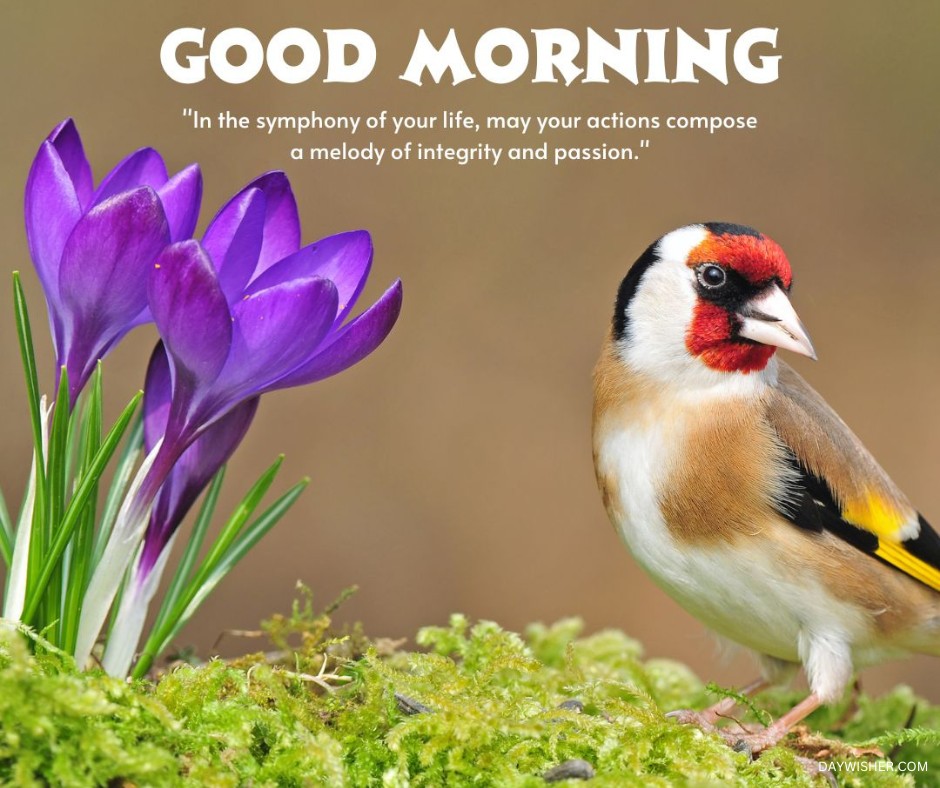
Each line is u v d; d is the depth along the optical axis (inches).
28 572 87.6
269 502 289.4
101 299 86.4
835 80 398.3
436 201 356.5
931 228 367.2
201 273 79.5
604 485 148.4
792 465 138.9
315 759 79.6
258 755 82.7
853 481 140.9
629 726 93.4
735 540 138.9
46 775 72.6
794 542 137.7
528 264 349.4
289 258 90.5
